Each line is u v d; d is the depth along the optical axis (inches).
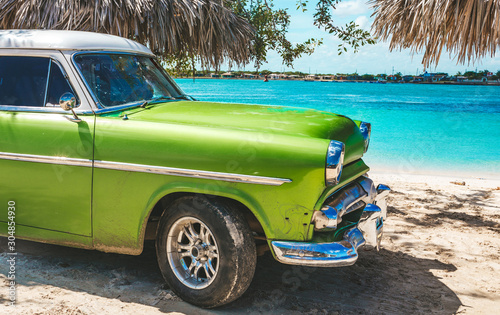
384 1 252.5
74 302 129.1
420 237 206.5
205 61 272.2
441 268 169.9
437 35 233.3
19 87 145.2
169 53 284.5
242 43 282.5
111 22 231.5
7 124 140.6
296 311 130.5
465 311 135.6
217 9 260.7
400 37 252.7
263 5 303.6
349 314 130.3
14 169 140.1
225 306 131.5
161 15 238.4
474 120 1444.4
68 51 143.8
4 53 148.7
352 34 299.6
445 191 318.7
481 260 179.5
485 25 226.2
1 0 234.5
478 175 486.0
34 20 228.1
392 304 138.3
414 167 542.3
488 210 263.7
